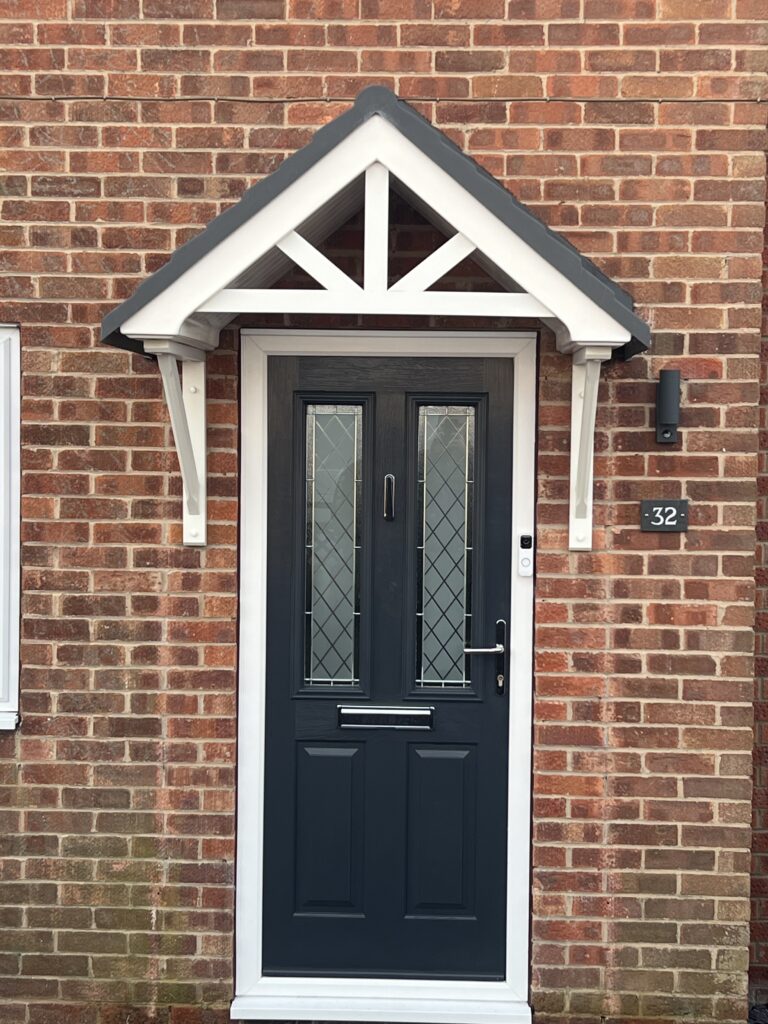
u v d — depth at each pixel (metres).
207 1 3.68
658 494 3.72
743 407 3.70
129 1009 3.80
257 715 3.86
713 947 3.75
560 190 3.69
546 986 3.78
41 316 3.75
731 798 3.74
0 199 3.73
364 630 3.89
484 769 3.90
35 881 3.81
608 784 3.76
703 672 3.73
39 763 3.80
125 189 3.72
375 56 3.68
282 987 3.88
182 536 3.78
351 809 3.92
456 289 3.77
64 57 3.70
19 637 3.82
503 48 3.67
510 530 3.87
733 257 3.68
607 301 3.07
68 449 3.77
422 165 3.08
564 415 3.75
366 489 3.87
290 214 3.10
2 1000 3.81
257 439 3.82
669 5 3.65
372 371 3.85
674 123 3.67
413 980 3.91
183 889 3.80
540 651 3.76
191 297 3.11
